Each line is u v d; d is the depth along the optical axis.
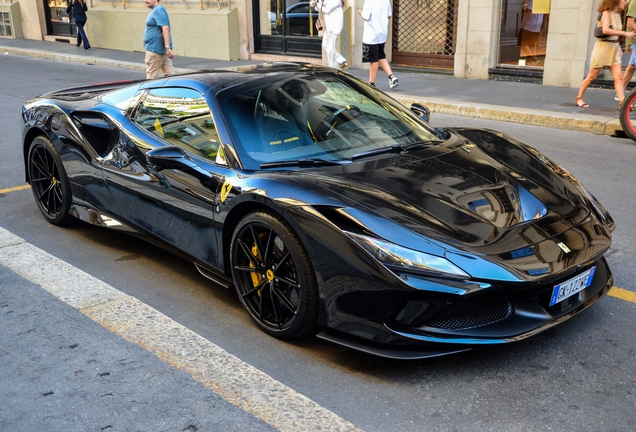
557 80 11.27
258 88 3.95
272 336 3.39
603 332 3.35
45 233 4.95
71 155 4.66
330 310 3.04
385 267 2.83
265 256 3.30
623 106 7.71
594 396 2.81
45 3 22.30
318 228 3.00
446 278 2.78
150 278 4.14
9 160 7.23
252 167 3.48
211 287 4.01
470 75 12.48
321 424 2.66
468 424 2.65
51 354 3.22
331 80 4.26
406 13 13.58
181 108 4.03
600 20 9.02
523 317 2.98
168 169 3.86
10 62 17.72
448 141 4.02
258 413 2.74
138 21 18.36
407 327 2.89
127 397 2.86
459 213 3.10
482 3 11.97
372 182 3.29
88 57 17.45
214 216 3.56
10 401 2.85
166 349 3.25
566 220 3.24
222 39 16.38
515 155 3.91
